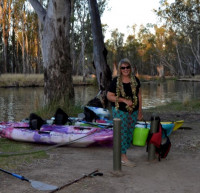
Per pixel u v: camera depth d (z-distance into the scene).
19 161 4.89
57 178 4.10
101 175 4.22
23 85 38.94
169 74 88.88
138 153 5.63
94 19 13.24
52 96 10.47
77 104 10.92
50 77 10.48
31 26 54.91
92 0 13.07
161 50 64.81
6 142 6.64
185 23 19.34
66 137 6.08
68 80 10.66
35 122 6.67
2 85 37.62
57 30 10.36
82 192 3.61
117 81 4.59
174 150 5.77
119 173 4.34
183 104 14.16
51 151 5.81
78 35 52.84
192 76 63.41
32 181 3.84
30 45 59.16
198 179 4.12
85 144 6.05
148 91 30.69
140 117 4.99
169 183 3.96
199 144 6.17
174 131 7.76
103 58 13.41
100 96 12.57
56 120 6.97
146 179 4.11
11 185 3.80
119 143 4.39
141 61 88.50
